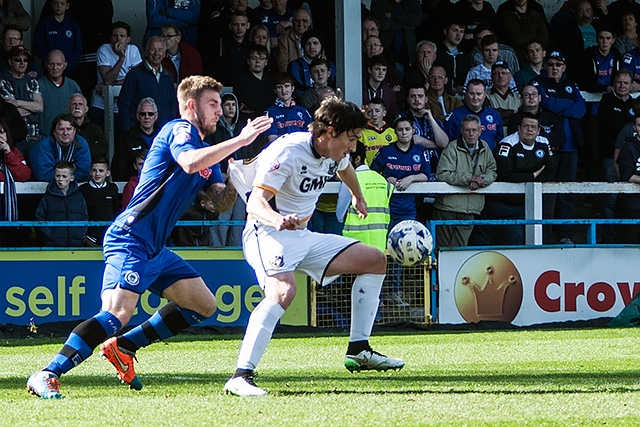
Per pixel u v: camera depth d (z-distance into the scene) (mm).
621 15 30188
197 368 13961
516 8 28719
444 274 23281
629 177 26156
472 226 24750
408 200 24250
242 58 25172
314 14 28422
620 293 24516
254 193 10172
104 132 25469
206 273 22000
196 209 23016
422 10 28594
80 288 21328
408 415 8367
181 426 7781
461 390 10438
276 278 10352
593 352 16609
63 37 25500
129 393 10242
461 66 27453
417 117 25266
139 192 9891
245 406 8922
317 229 23750
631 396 9859
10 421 8125
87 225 21422
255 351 10023
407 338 19969
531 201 25062
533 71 27812
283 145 10297
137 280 9805
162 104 24078
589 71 28188
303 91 25656
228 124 23578
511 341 19109
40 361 15242
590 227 25281
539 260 23922
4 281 20828
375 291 11633
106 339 10219
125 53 25750
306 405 8984
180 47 25344
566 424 7941
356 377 12312
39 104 23609
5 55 23984
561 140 26391
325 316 22734
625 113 27047
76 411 8680
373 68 25453
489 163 24656
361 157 23203
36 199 23469
